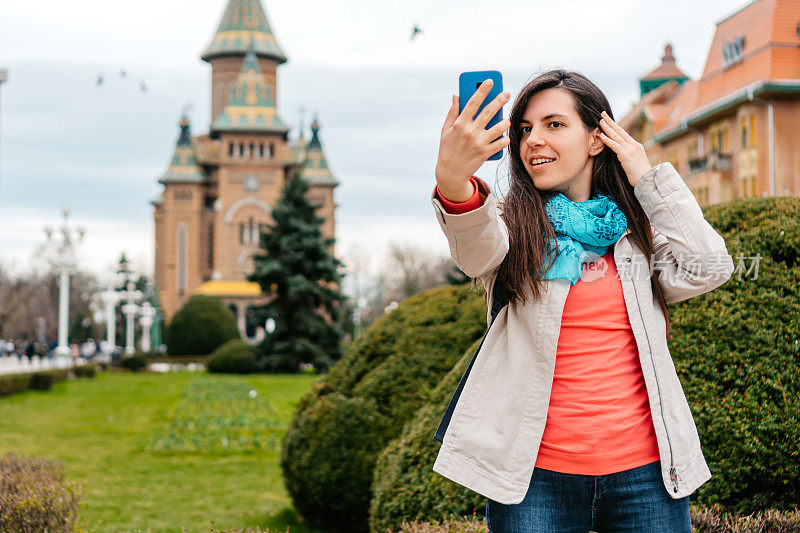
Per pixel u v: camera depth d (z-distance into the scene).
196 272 85.19
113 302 50.88
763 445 3.79
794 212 4.30
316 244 40.78
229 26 98.75
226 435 14.79
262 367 39.69
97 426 16.75
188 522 8.09
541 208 2.30
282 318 40.91
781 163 25.42
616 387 2.24
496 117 2.12
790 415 3.80
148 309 66.38
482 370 2.34
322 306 43.12
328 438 6.81
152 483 10.49
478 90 2.01
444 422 2.43
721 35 30.03
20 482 4.88
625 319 2.29
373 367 6.93
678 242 2.30
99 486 10.22
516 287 2.26
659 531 2.21
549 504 2.24
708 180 28.94
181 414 18.78
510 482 2.23
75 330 85.31
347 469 6.65
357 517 6.78
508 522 2.25
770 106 25.61
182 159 86.19
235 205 82.62
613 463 2.20
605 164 2.41
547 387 2.24
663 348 2.29
